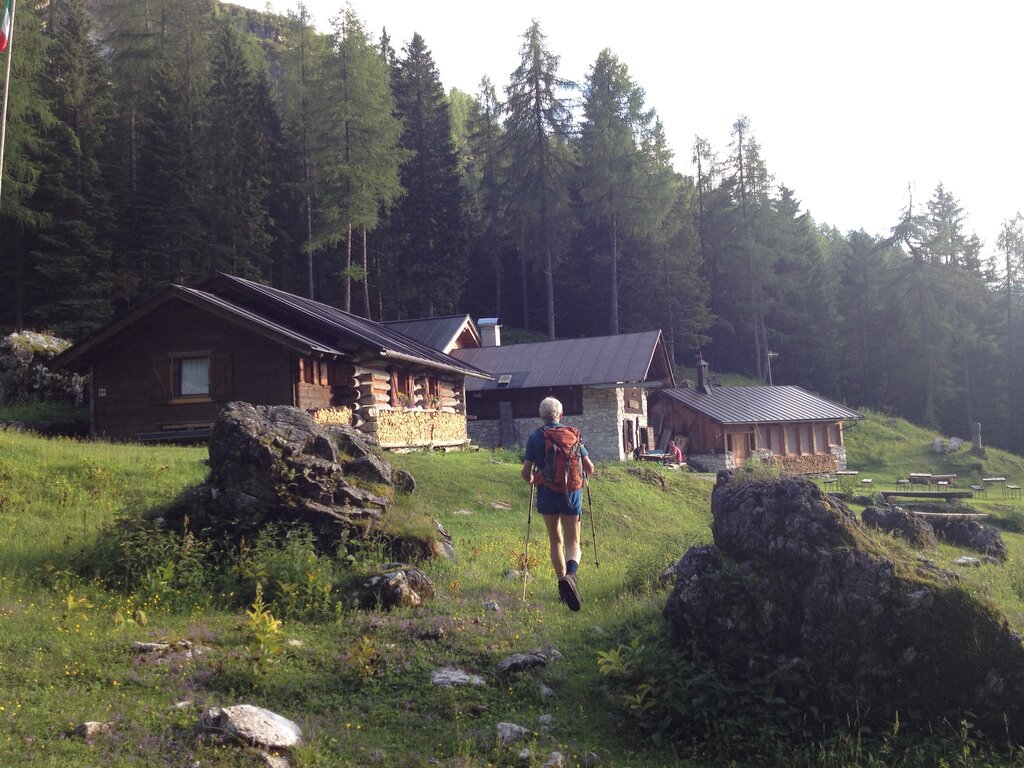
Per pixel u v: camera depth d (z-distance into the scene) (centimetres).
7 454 1623
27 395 2978
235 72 5269
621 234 6462
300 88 5559
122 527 1095
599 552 1689
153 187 4403
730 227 7500
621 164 5888
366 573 982
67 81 4284
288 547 1023
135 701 630
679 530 2270
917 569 749
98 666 697
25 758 518
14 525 1230
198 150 4959
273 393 2417
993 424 7619
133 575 1003
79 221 3894
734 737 664
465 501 2030
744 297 7462
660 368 4509
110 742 556
